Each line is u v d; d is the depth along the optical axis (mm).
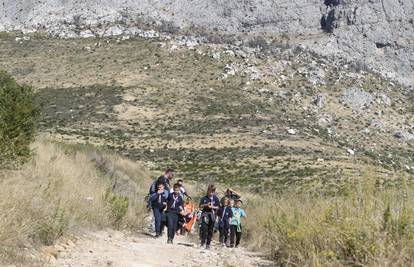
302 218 15023
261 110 127562
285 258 14516
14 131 23875
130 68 149375
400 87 185375
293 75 163750
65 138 99125
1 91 24375
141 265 14133
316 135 115750
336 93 154750
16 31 195000
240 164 89312
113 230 22484
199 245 22000
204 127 113438
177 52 164875
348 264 11625
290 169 84125
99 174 38156
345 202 13344
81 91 131250
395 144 127438
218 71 152250
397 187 13320
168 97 131625
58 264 13094
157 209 22766
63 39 180750
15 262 12375
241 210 23109
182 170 86250
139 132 109688
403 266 10750
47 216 16750
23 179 21297
